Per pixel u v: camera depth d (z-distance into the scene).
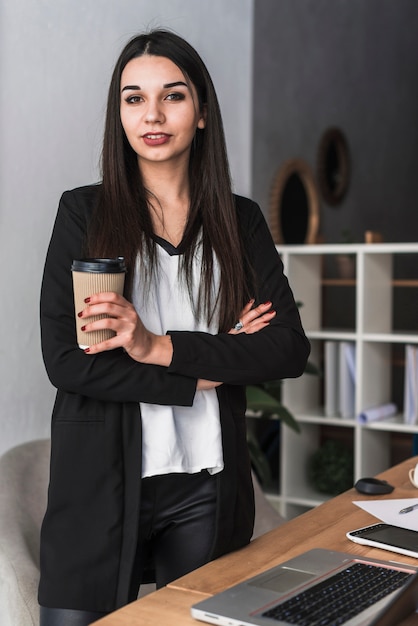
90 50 3.03
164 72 1.62
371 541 1.57
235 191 4.19
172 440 1.58
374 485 1.96
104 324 1.48
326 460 4.05
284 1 4.85
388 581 1.32
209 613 1.21
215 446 1.62
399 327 4.72
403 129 7.23
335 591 1.28
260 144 4.50
